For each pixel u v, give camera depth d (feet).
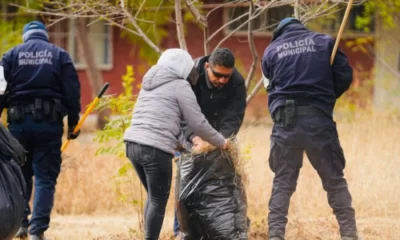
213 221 50.85
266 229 59.26
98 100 60.34
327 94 51.80
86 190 80.18
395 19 109.29
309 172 72.74
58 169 58.85
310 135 51.42
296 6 60.70
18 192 47.67
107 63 170.09
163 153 48.42
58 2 66.54
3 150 48.08
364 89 122.42
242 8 131.23
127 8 65.77
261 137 96.94
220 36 143.95
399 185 69.51
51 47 58.34
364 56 156.56
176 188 52.34
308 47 52.13
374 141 83.05
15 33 115.55
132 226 66.13
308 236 58.80
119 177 69.72
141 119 48.80
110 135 61.46
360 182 70.23
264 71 53.67
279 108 52.11
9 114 57.82
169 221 67.10
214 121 53.47
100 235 63.52
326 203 68.64
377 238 58.39
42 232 57.77
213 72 50.85
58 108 57.82
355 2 67.67
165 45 138.82
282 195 52.37
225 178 51.16
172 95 48.62
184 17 104.83
